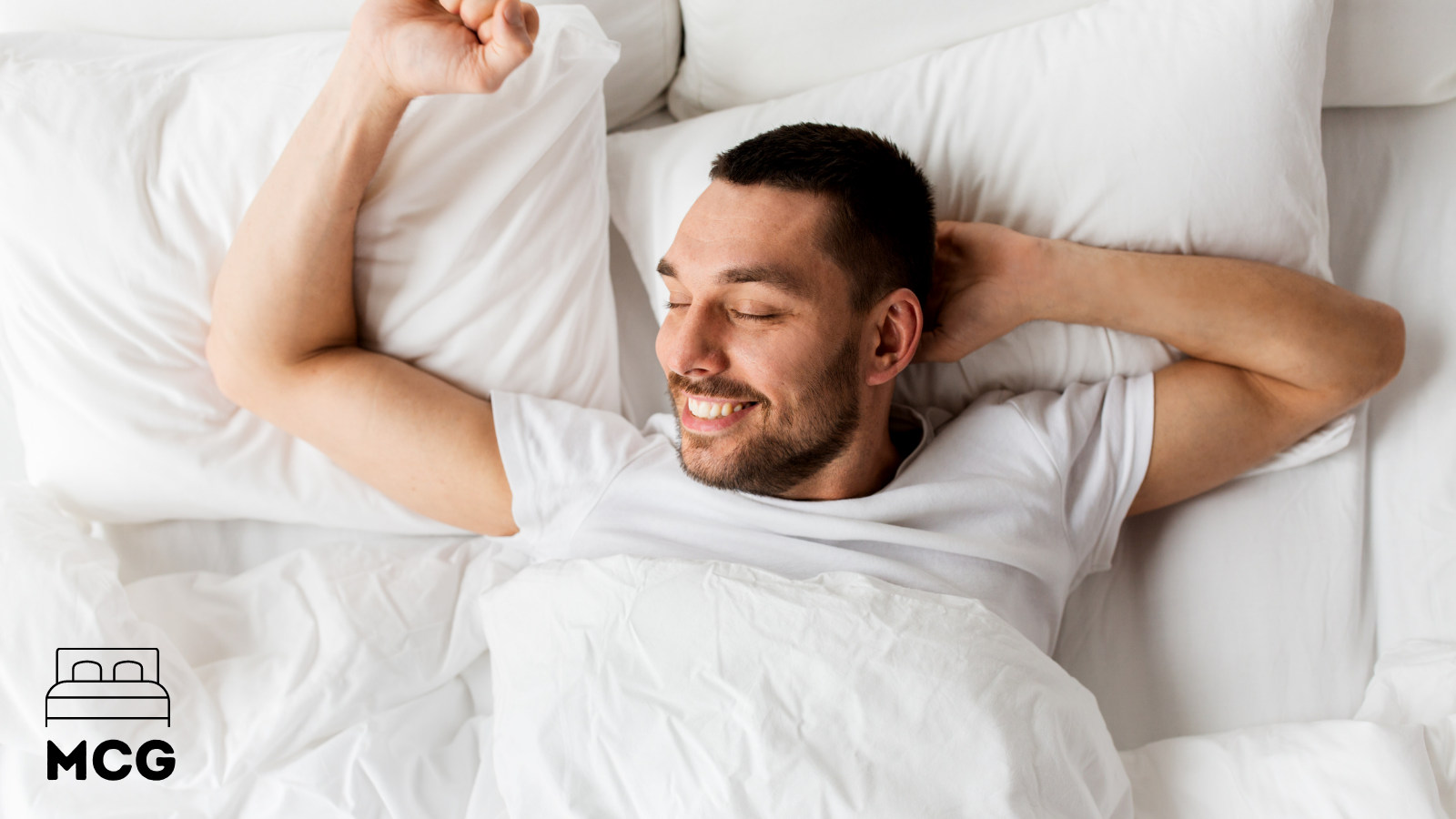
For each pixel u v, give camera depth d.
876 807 0.75
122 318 1.02
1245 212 1.02
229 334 0.99
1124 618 1.14
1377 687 1.02
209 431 1.07
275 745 0.94
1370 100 1.18
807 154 0.91
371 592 1.03
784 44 1.13
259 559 1.15
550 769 0.82
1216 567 1.10
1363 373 1.02
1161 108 1.01
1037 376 1.12
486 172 1.00
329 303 1.00
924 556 0.98
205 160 0.99
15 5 1.07
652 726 0.80
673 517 1.01
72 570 0.95
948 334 1.06
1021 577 1.01
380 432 1.02
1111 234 1.04
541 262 1.06
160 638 0.96
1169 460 1.05
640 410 1.26
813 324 0.90
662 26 1.17
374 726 0.96
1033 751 0.79
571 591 0.89
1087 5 1.08
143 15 1.08
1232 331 1.01
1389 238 1.19
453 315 1.05
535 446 1.03
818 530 0.96
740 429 0.94
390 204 0.99
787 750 0.77
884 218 0.93
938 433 1.10
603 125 1.08
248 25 1.08
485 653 1.08
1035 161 1.03
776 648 0.81
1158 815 0.94
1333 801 0.89
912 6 1.09
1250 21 0.99
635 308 1.26
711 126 1.13
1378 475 1.13
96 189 0.99
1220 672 1.07
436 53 0.85
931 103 1.07
